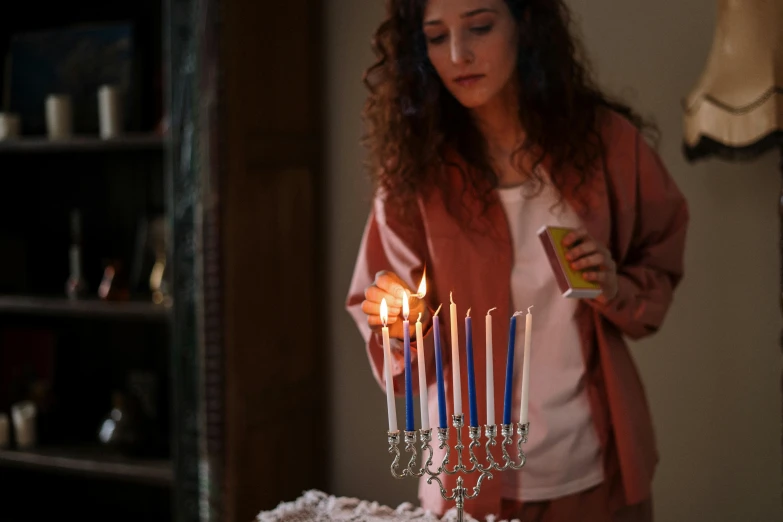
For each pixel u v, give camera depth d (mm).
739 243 2139
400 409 2479
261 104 2248
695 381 2203
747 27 1771
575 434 1463
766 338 2133
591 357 1496
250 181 2211
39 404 2707
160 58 2666
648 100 2168
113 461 2486
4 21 2857
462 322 1475
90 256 2838
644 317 1493
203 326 2172
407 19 1545
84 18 2781
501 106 1530
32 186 2904
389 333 1256
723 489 2191
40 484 2949
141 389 2668
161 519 2812
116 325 2830
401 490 2496
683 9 2121
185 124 2158
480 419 1443
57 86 2699
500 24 1479
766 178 2104
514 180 1535
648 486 1502
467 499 1424
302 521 1259
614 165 1508
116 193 2809
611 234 1546
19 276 2848
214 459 2184
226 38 2117
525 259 1498
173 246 2201
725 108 1790
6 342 2852
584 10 2203
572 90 1516
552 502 1455
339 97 2490
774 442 2141
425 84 1539
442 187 1516
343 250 2520
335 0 2471
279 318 2357
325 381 2568
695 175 2160
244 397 2223
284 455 2400
